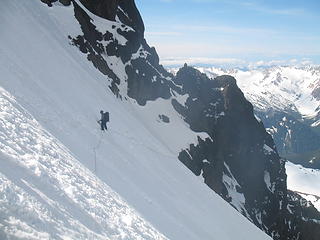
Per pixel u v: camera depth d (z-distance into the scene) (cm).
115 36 7269
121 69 7144
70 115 3297
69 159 2095
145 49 8619
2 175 1225
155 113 7462
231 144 8994
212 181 7625
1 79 2531
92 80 5319
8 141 1617
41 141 1956
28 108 2475
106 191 2084
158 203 3109
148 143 5244
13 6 4638
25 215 1120
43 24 5256
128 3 8606
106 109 4731
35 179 1443
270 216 9662
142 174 3647
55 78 3994
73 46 5809
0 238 967
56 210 1319
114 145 3747
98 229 1504
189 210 3794
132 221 1920
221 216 4544
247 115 9744
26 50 3928
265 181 10069
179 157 6925
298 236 10381
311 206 12862
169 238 2300
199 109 8425
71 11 6281
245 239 4438
